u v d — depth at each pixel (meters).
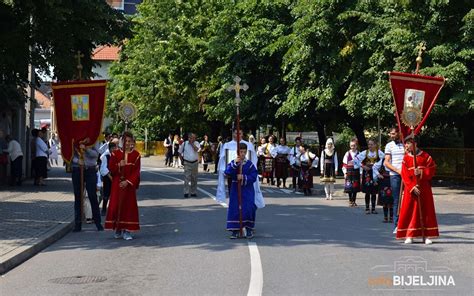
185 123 51.75
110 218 13.18
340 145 38.59
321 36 27.53
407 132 12.49
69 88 14.55
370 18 25.42
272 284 8.92
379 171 15.67
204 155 41.56
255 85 34.88
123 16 24.55
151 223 15.74
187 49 42.62
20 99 26.95
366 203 17.61
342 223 15.54
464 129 29.91
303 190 24.45
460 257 10.92
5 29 21.89
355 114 27.11
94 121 14.53
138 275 9.73
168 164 48.53
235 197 12.98
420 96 12.53
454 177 29.73
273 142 29.38
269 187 27.84
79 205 14.58
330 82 28.42
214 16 40.88
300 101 30.02
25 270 10.30
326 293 8.39
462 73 22.03
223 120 40.94
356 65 26.73
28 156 30.42
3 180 26.36
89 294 8.57
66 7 21.61
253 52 33.44
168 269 10.11
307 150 24.22
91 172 14.68
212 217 16.62
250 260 10.66
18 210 17.42
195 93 46.91
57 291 8.78
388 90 24.66
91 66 25.92
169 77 46.31
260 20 33.34
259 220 16.05
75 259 11.17
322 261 10.55
